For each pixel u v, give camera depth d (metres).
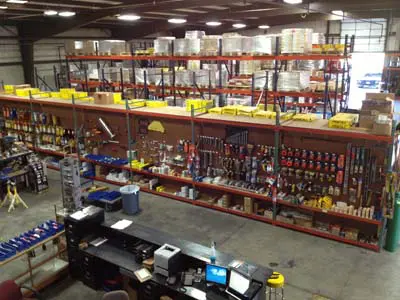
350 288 5.03
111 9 11.37
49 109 10.45
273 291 4.91
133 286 4.93
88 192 8.08
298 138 6.60
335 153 6.29
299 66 10.64
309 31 7.89
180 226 6.95
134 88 11.14
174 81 9.97
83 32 17.41
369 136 5.56
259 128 7.00
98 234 5.40
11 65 14.67
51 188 8.99
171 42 9.46
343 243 6.23
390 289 5.00
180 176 8.05
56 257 5.65
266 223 7.02
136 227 5.12
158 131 8.43
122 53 10.80
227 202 7.49
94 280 5.09
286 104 10.95
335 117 6.37
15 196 7.80
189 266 4.53
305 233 6.61
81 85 13.15
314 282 5.17
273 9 13.35
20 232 6.76
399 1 11.05
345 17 16.22
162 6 10.64
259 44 8.18
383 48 19.05
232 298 3.85
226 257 4.36
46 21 13.78
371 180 6.02
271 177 6.73
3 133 11.15
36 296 4.57
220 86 9.46
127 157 9.05
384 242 6.09
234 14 14.36
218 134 7.58
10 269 5.48
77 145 9.55
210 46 8.91
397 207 5.67
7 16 12.79
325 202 6.36
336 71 10.21
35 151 10.88
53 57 16.34
